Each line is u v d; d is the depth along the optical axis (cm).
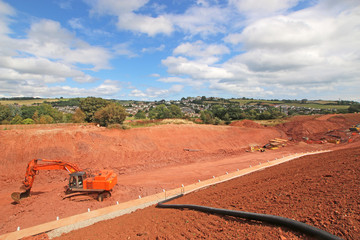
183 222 734
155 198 1509
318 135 4528
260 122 6475
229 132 4022
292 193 749
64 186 1767
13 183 1864
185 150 3097
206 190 1436
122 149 2725
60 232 1119
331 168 972
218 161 2702
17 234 1077
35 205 1438
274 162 2336
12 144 2195
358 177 724
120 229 872
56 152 2305
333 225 468
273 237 477
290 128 5112
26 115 5928
